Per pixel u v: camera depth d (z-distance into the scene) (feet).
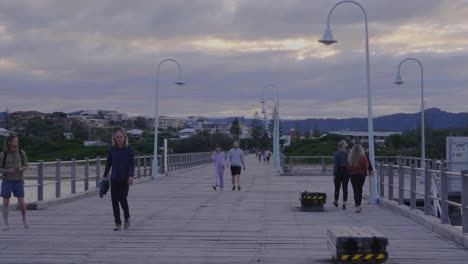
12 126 358.23
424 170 51.72
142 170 126.31
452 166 92.07
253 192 86.28
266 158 258.98
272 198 75.87
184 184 104.68
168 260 34.55
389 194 66.13
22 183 46.11
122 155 46.26
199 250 37.91
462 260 34.76
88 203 67.21
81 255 35.99
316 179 125.18
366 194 78.02
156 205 66.33
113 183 46.19
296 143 286.66
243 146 479.82
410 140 226.99
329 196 80.18
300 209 61.72
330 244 34.17
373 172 67.10
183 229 47.16
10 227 47.57
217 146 91.04
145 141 311.47
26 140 236.02
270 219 54.03
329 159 171.73
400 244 40.29
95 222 50.90
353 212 60.23
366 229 34.19
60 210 59.93
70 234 44.16
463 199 39.63
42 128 358.43
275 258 35.24
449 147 92.58
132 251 37.42
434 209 58.65
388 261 34.32
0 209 58.23
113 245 39.60
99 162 84.38
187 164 176.86
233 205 66.64
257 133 443.73
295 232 45.91
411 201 56.03
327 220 53.67
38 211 58.85
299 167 161.79
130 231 45.88
